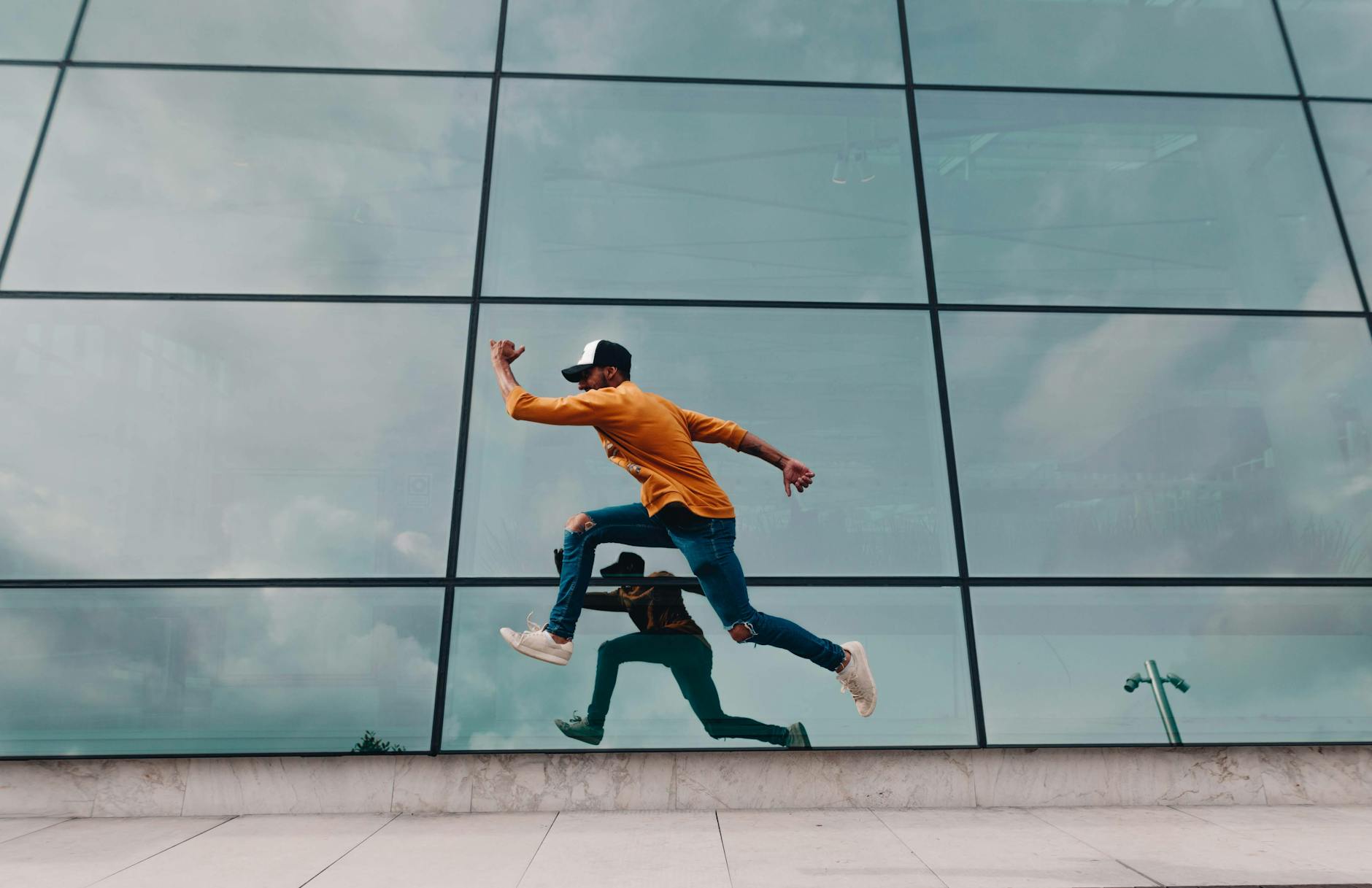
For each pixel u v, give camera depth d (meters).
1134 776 4.53
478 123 5.50
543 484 4.80
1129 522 4.88
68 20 5.48
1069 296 5.29
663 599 4.58
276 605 4.56
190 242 5.12
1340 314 5.32
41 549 4.55
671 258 5.29
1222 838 3.76
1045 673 4.61
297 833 3.94
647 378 5.07
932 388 5.09
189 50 5.49
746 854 3.54
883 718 4.49
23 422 4.71
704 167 5.49
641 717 4.45
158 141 5.30
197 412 4.82
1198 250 5.42
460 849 3.64
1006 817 4.21
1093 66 5.81
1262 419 5.09
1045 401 5.08
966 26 5.86
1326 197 5.57
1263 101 5.77
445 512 4.73
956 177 5.52
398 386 4.94
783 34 5.80
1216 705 4.59
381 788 4.38
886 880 3.15
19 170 5.17
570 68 5.65
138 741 4.36
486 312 5.11
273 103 5.43
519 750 4.39
